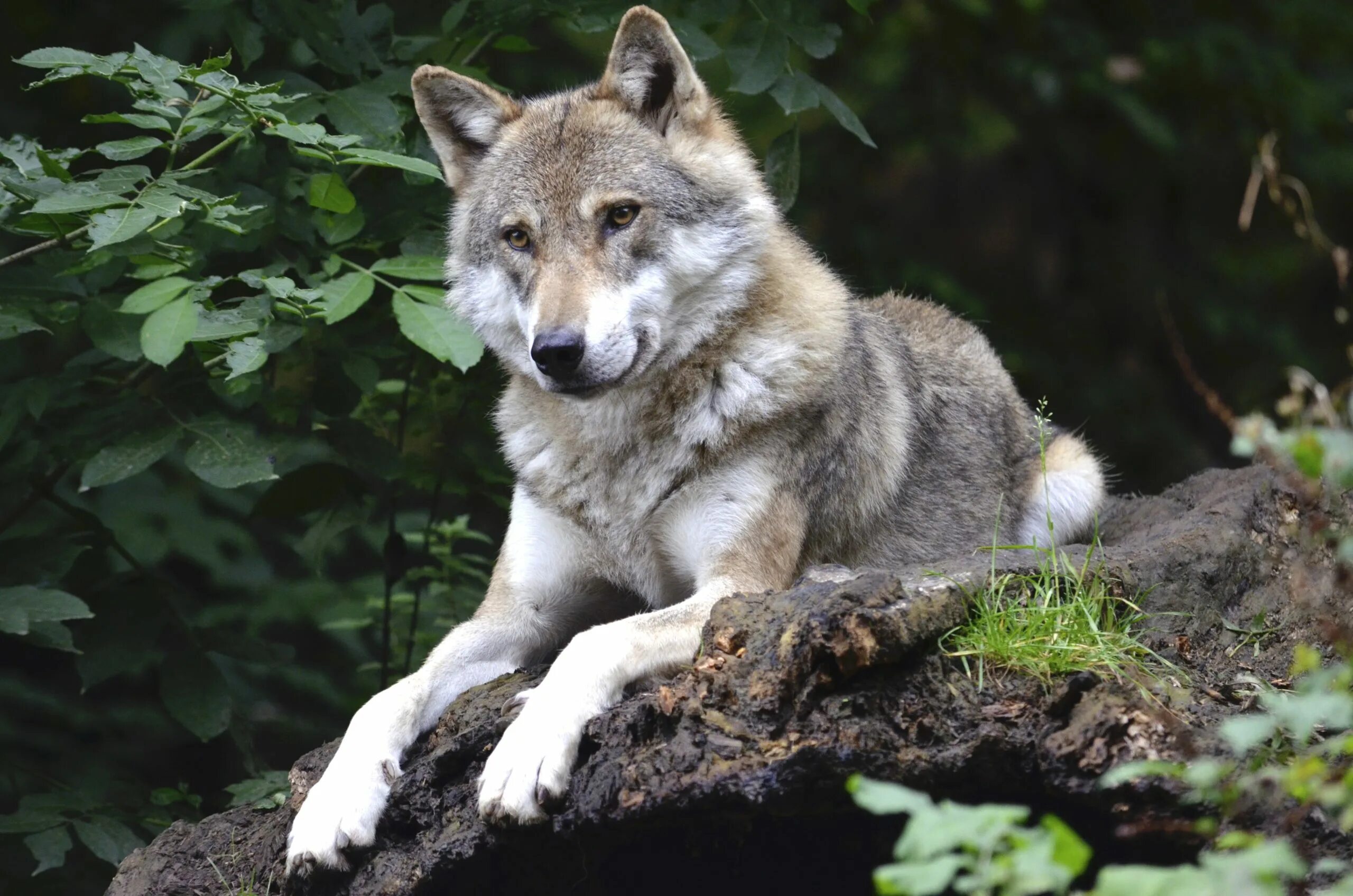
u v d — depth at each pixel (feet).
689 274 26.45
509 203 26.99
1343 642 18.62
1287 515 29.81
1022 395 60.80
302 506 33.50
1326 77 62.95
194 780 39.58
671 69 27.68
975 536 31.78
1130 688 19.90
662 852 22.15
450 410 36.58
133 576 32.78
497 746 21.72
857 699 19.62
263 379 32.45
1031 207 68.39
